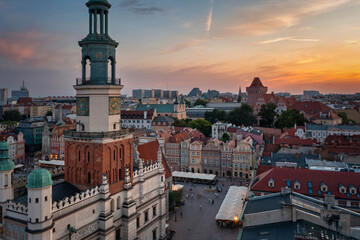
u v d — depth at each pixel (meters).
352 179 70.06
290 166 89.44
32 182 37.25
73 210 42.91
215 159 128.25
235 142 139.00
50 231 38.69
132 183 55.38
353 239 38.72
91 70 49.34
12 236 42.03
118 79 52.19
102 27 50.06
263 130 187.38
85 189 49.28
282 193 52.59
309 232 39.84
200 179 120.06
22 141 163.38
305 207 47.59
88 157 49.38
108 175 49.25
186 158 133.12
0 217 42.88
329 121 199.62
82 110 49.84
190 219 83.25
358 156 91.44
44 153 159.12
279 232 41.00
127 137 53.47
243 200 83.62
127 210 52.09
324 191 69.62
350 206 66.94
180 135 143.38
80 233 44.22
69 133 50.25
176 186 99.50
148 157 81.69
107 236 47.81
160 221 65.06
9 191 43.22
